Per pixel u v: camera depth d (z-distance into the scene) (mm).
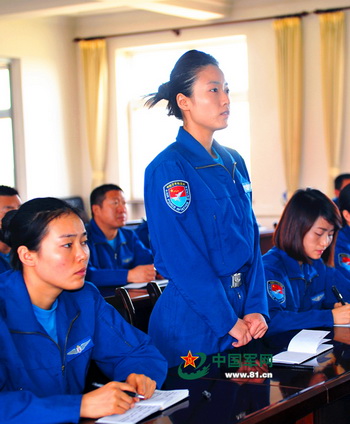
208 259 2105
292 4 7348
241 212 2191
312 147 7383
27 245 1636
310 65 7316
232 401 1610
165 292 2160
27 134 8133
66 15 8375
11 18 7215
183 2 6992
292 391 1674
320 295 2781
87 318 1815
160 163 2100
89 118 8531
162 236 2070
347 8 7047
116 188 4324
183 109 2170
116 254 4355
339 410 1811
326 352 2064
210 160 2158
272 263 2588
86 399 1530
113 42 8414
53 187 8461
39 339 1668
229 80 8000
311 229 2576
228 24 7695
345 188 3146
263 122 7641
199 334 2092
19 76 8047
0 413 1482
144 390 1635
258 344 2207
